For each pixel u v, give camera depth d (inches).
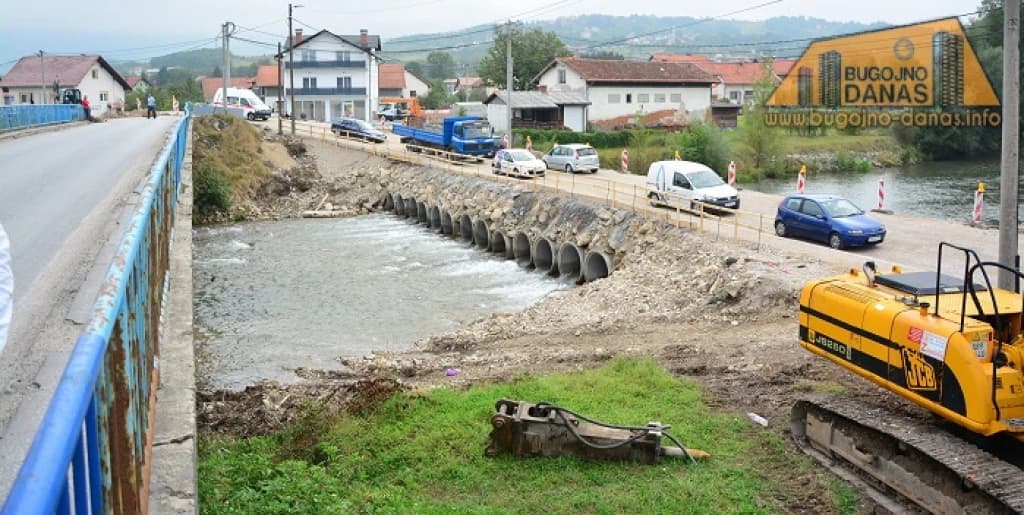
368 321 944.3
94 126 1809.8
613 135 2645.2
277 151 2124.8
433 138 2010.3
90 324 156.1
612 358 639.8
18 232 499.8
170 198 750.5
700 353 638.5
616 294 945.5
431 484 410.6
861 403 419.5
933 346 359.3
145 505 240.7
